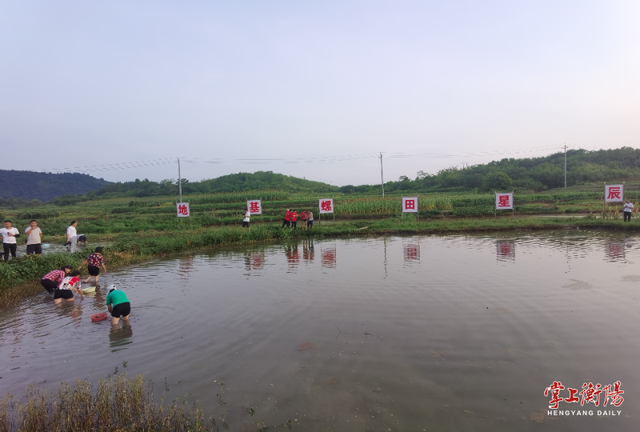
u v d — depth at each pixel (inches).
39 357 251.6
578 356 235.6
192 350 257.3
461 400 192.7
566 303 330.3
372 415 181.8
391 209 1373.0
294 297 374.9
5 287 428.5
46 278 405.1
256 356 245.8
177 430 172.7
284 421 178.2
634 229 808.9
